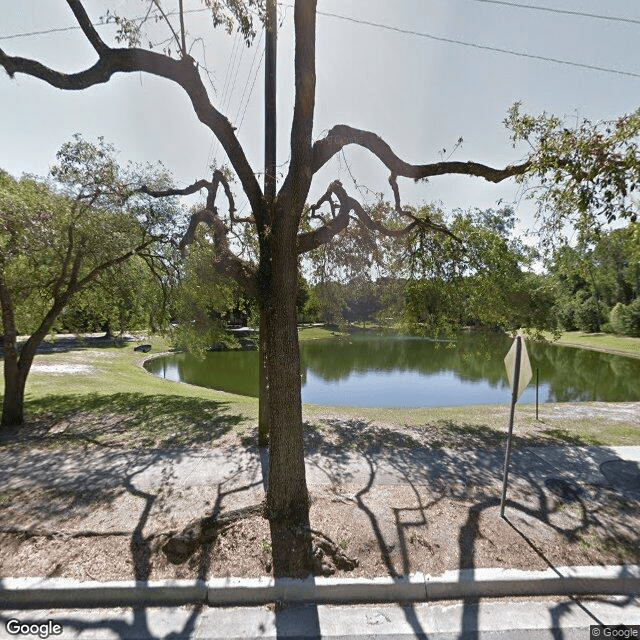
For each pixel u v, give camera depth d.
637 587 3.28
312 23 3.70
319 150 4.24
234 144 4.14
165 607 3.03
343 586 3.14
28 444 6.59
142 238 8.27
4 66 3.96
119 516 4.12
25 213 6.48
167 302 10.78
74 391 11.48
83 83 4.07
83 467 5.55
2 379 13.16
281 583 3.15
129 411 9.00
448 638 2.75
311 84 3.74
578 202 3.35
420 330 9.80
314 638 2.75
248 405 10.05
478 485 5.06
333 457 6.06
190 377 20.12
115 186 7.35
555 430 7.78
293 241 3.95
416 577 3.24
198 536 3.62
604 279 42.59
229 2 3.77
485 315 9.16
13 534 3.77
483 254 8.70
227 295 10.63
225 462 5.74
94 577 3.20
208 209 6.21
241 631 2.80
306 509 4.03
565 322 47.81
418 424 8.19
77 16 3.89
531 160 3.76
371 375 22.61
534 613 3.00
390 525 3.96
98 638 2.73
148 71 4.02
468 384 19.73
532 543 3.73
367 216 5.39
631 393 16.25
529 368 4.02
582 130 3.27
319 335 46.66
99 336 36.69
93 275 7.96
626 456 6.23
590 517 4.25
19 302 8.27
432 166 4.82
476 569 3.35
